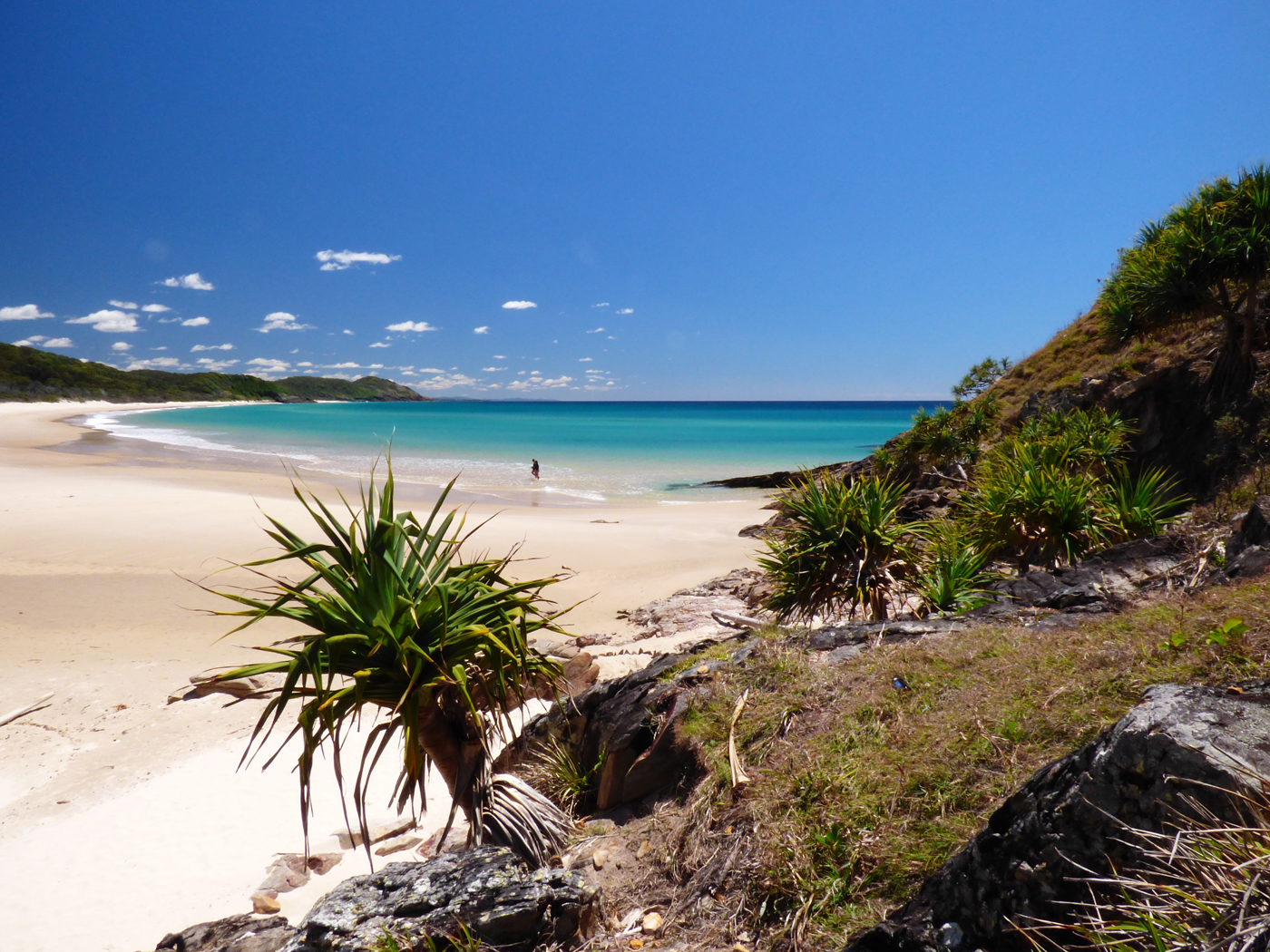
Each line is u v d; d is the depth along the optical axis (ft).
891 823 10.58
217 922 16.01
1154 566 20.21
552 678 14.49
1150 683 10.94
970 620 17.90
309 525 70.69
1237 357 43.55
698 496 114.93
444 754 14.05
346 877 19.53
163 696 34.88
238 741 30.19
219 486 102.73
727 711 15.38
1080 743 10.13
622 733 16.67
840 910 9.72
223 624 44.88
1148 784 7.26
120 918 18.38
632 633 42.78
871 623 18.90
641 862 13.19
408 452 184.14
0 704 33.96
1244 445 39.83
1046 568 26.73
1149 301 45.01
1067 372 73.15
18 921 18.44
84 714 32.99
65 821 23.85
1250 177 41.60
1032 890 7.65
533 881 11.41
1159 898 6.24
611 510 96.43
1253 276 40.52
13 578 52.19
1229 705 7.84
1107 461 41.06
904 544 25.85
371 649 12.78
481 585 14.20
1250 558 16.51
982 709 12.00
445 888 11.40
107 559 57.82
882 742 12.36
